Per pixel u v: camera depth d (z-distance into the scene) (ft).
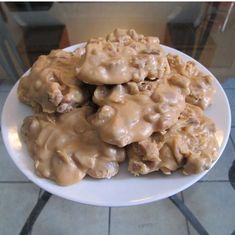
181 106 0.73
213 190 1.13
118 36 0.86
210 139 0.76
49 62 0.83
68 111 0.75
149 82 0.74
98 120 0.67
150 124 0.69
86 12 1.36
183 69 0.86
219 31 1.29
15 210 1.20
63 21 1.32
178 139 0.72
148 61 0.73
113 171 0.71
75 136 0.73
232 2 1.35
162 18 1.32
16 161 0.75
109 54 0.72
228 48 1.24
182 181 0.71
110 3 1.37
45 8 1.37
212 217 1.10
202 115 0.80
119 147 0.71
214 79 0.89
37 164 0.72
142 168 0.69
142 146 0.68
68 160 0.70
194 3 1.37
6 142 0.79
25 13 1.36
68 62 0.82
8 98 0.88
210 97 0.84
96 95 0.71
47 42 1.25
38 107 0.81
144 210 1.21
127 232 1.17
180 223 1.17
